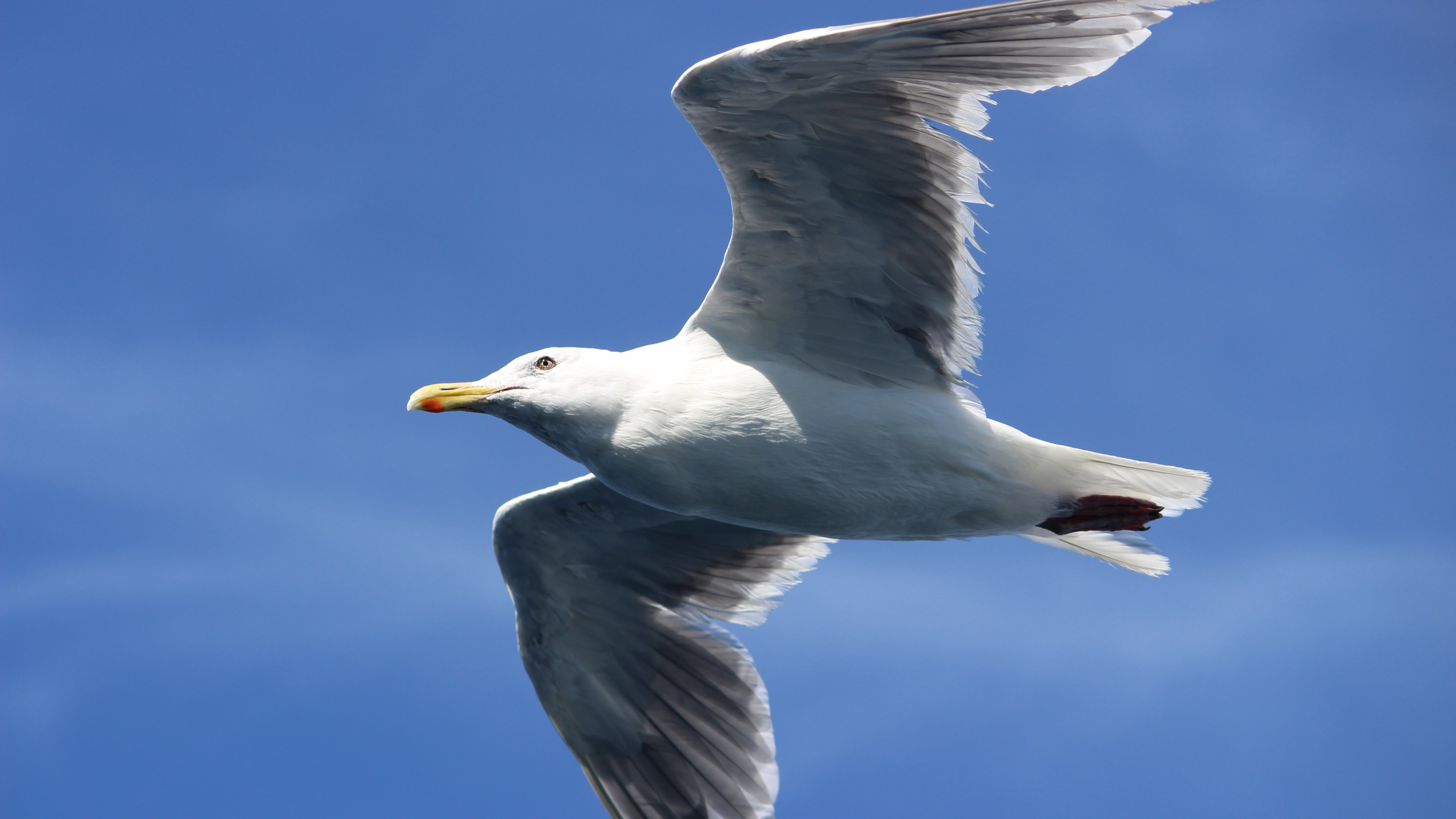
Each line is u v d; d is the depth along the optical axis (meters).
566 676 14.10
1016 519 11.51
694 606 14.02
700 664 13.95
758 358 11.41
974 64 9.55
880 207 10.69
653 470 11.23
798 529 11.62
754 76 9.55
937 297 11.10
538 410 11.41
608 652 14.05
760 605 13.93
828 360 11.47
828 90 9.76
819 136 10.17
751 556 13.87
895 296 11.20
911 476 11.22
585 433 11.33
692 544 13.65
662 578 13.89
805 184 10.54
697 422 11.11
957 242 10.72
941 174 10.37
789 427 11.07
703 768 13.84
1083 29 9.27
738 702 13.78
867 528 11.55
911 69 9.58
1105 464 11.35
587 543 13.47
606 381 11.33
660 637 14.05
